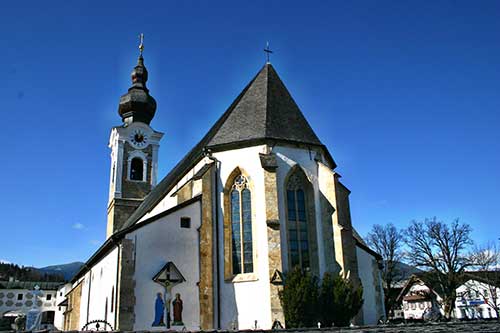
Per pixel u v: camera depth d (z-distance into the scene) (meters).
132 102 60.22
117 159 58.16
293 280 27.17
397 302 79.12
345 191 31.77
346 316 27.20
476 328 11.95
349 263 29.91
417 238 63.84
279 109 34.09
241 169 31.19
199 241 30.16
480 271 69.75
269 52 38.00
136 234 28.92
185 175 36.34
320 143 33.00
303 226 30.77
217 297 29.16
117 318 27.38
